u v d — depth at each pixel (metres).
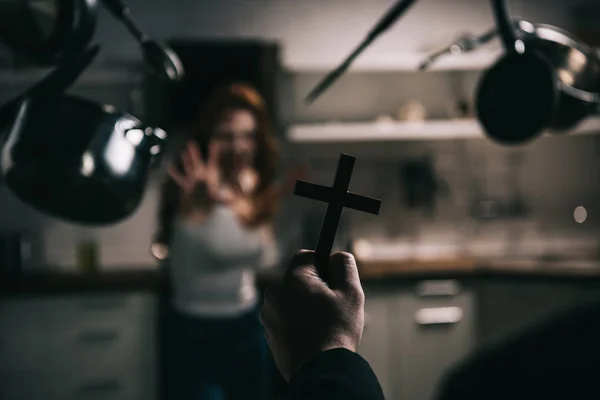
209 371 2.65
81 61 0.88
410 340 3.64
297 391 0.52
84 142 0.86
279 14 4.23
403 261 3.88
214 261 2.57
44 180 0.88
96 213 0.95
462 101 4.32
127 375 3.56
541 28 1.25
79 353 3.54
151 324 3.55
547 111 1.17
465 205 4.43
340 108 4.30
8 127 0.88
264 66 3.82
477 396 0.37
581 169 4.48
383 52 4.29
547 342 0.37
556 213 4.48
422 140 4.40
